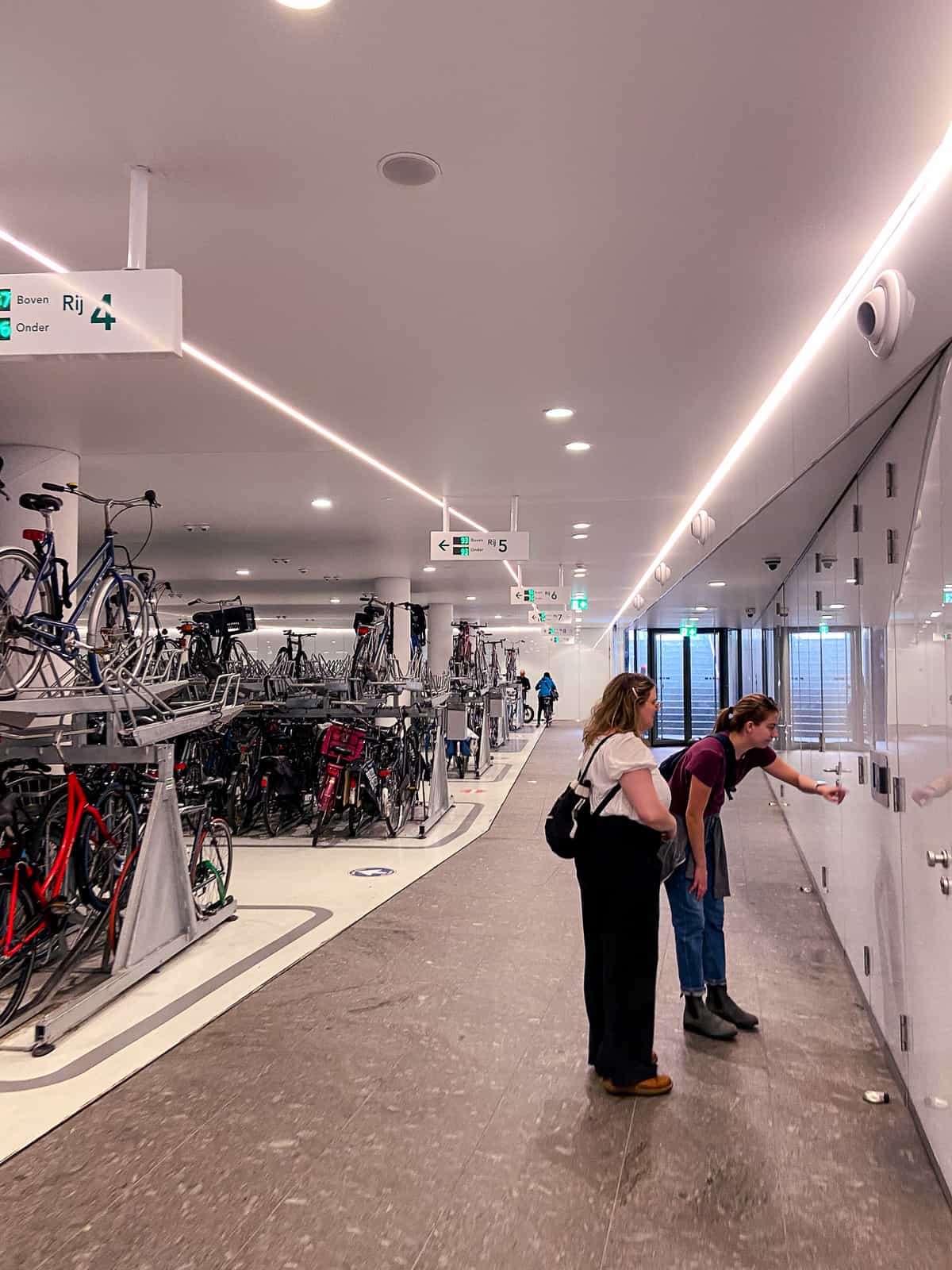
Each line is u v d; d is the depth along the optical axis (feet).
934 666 8.30
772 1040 12.19
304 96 8.25
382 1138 9.53
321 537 35.50
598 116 8.53
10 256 11.55
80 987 14.39
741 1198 8.34
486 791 39.09
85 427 19.15
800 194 9.91
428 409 17.99
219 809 27.58
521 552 27.35
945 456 7.87
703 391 16.83
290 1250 7.59
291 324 13.69
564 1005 13.60
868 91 8.10
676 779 12.67
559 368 15.69
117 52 7.64
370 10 7.08
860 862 13.58
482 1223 7.96
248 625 29.71
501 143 9.01
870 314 10.03
